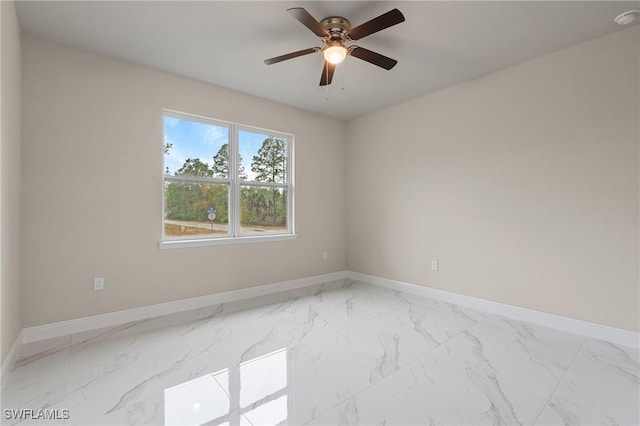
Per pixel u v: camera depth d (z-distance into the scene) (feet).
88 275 9.01
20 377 6.61
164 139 10.68
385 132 14.23
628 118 8.04
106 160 9.29
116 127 9.46
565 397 5.96
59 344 8.12
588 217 8.68
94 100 9.10
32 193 8.18
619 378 6.59
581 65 8.75
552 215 9.33
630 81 8.00
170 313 10.50
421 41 8.59
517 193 10.06
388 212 14.17
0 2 5.76
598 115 8.48
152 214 10.14
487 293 10.83
